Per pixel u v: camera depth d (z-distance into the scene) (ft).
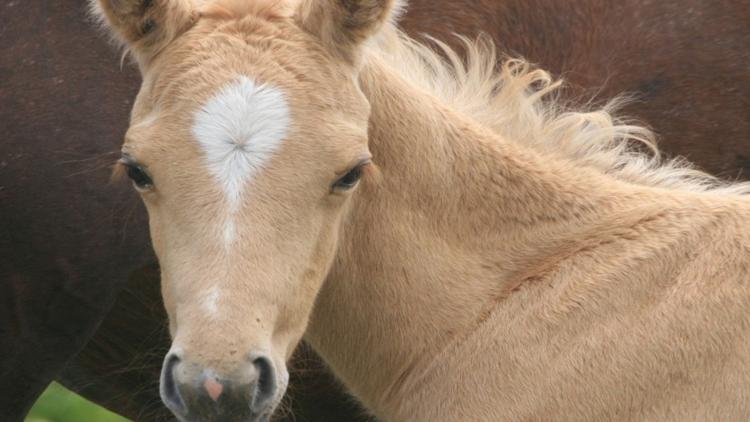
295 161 27.53
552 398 30.22
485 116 33.09
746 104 39.19
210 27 28.86
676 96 39.19
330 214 28.48
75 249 35.42
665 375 29.81
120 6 29.09
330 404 39.65
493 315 31.40
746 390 29.48
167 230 27.76
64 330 36.32
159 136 27.71
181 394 26.48
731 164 39.40
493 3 39.04
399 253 31.45
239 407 26.55
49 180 35.09
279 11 29.25
